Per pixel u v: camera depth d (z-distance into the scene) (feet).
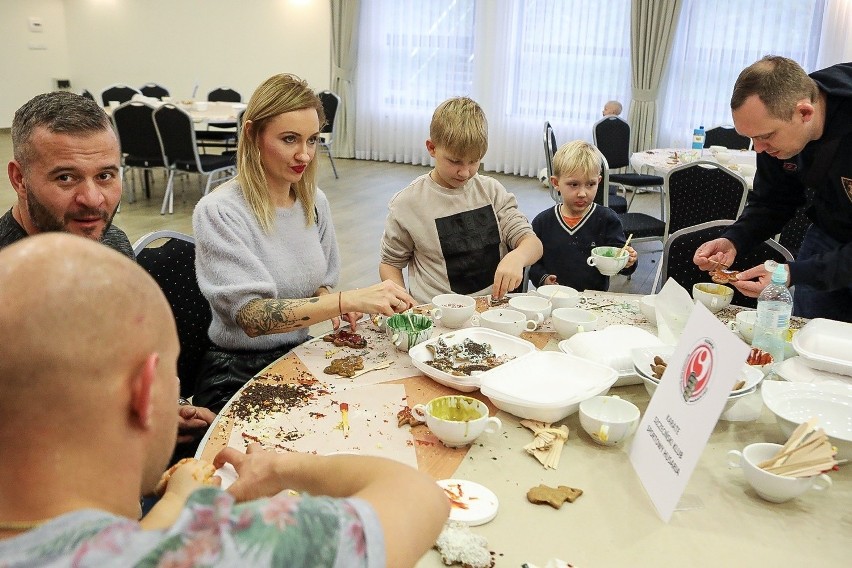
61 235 1.86
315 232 6.33
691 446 3.43
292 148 5.63
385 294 5.34
